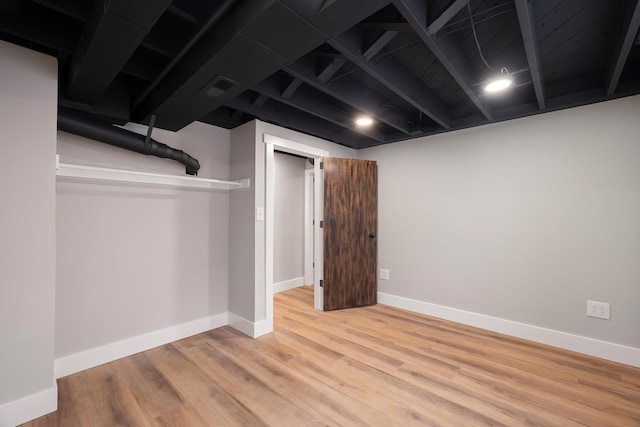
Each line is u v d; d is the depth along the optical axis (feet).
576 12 5.12
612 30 5.64
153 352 8.29
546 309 8.80
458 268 10.57
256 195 9.49
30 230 5.65
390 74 6.77
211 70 5.46
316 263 12.26
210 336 9.39
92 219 7.59
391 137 12.14
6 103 5.43
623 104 7.70
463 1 4.32
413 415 5.74
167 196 8.98
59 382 6.80
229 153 10.48
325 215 11.87
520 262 9.27
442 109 9.35
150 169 8.59
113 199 7.93
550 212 8.76
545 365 7.56
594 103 8.05
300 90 8.32
